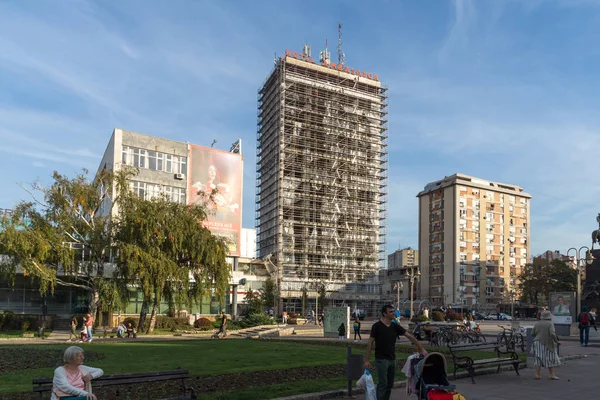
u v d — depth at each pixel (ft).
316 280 310.24
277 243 312.50
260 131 370.32
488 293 347.15
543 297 304.71
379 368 30.25
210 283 135.95
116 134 169.48
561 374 48.19
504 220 365.40
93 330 126.62
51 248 121.90
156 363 56.39
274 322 158.20
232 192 193.57
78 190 125.29
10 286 145.07
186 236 130.52
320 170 334.65
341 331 105.40
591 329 135.23
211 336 120.57
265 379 43.29
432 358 28.60
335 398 35.47
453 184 348.38
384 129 364.38
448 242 347.15
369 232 341.41
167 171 179.01
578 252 124.36
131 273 120.26
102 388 37.63
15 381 42.19
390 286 395.34
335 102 350.84
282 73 338.13
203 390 37.70
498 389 39.81
